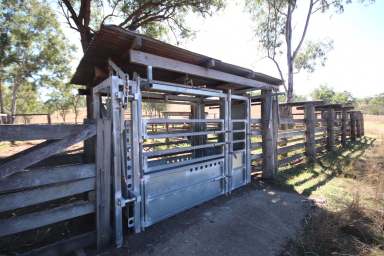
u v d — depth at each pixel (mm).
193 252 2771
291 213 3824
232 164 4879
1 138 2127
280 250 2830
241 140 5094
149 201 3314
